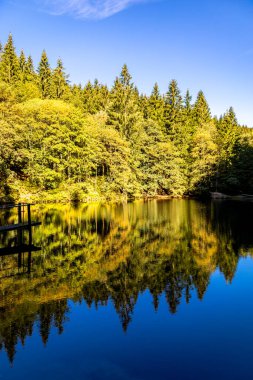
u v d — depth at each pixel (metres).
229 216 29.62
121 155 47.06
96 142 45.44
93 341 8.00
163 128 65.69
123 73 58.75
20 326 8.66
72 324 8.81
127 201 46.72
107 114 57.53
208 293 11.07
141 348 7.70
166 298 10.62
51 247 17.19
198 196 56.69
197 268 13.77
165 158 54.62
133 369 6.89
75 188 41.31
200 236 20.31
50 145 39.22
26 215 28.42
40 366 7.00
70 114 42.03
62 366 7.00
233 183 53.91
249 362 7.12
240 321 9.05
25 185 37.44
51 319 9.08
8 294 10.75
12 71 59.19
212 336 8.26
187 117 73.81
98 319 9.11
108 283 11.92
